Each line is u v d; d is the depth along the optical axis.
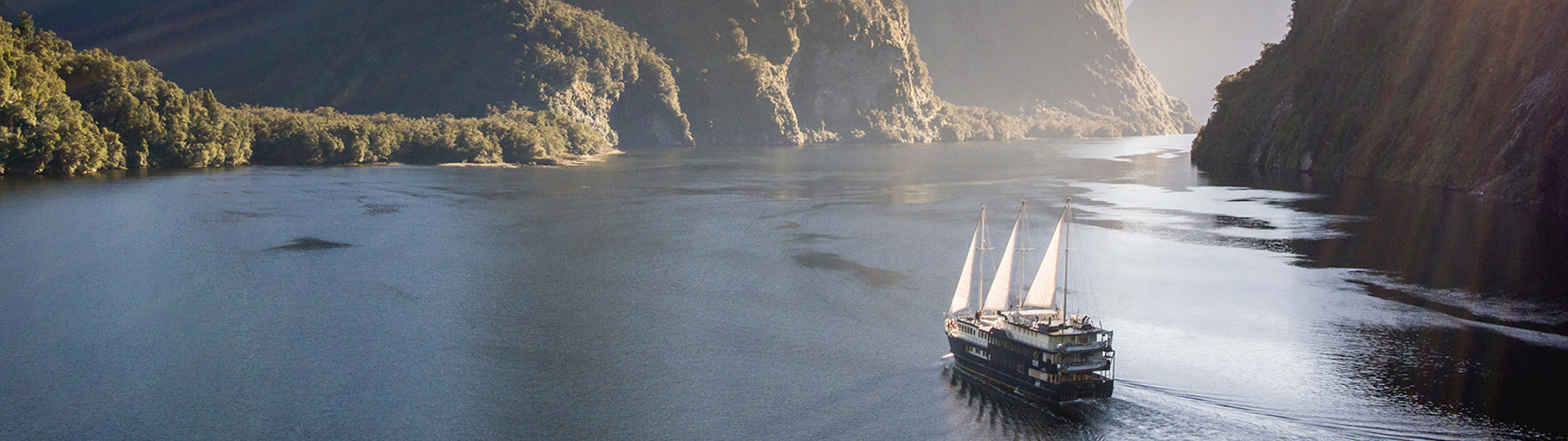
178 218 139.75
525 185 197.38
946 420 65.69
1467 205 152.38
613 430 64.44
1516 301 93.69
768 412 67.12
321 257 114.31
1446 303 92.94
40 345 80.25
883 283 103.31
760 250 121.12
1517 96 163.25
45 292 96.88
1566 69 150.88
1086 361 68.31
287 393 70.38
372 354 78.50
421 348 80.19
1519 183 154.38
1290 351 78.62
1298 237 128.88
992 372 72.00
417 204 161.25
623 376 73.88
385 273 106.50
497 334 84.12
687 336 83.44
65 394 69.81
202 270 106.94
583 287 100.88
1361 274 105.56
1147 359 77.12
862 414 66.75
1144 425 64.25
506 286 101.00
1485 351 78.19
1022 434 63.34
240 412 66.88
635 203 168.25
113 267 107.62
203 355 78.06
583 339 82.75
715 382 72.62
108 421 65.50
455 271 107.75
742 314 90.19
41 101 184.50
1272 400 68.38
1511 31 172.25
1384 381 71.81
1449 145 178.50
